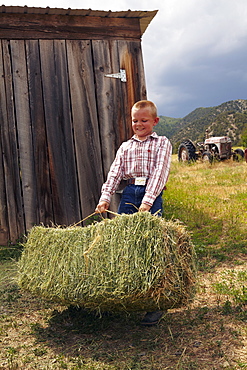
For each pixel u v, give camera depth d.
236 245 5.53
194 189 11.47
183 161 20.19
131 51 6.61
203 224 7.13
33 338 2.96
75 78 6.37
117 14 6.41
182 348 2.66
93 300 2.71
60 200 6.33
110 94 6.52
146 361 2.51
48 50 6.25
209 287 3.95
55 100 6.29
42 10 6.05
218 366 2.41
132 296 2.58
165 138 3.42
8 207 6.15
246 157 18.05
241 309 3.27
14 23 6.10
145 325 3.04
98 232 2.81
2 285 4.21
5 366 2.54
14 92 6.14
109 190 3.39
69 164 6.36
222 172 15.52
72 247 2.89
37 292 3.03
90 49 6.42
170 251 2.66
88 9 6.11
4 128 6.12
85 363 2.53
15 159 6.17
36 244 3.18
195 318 3.14
